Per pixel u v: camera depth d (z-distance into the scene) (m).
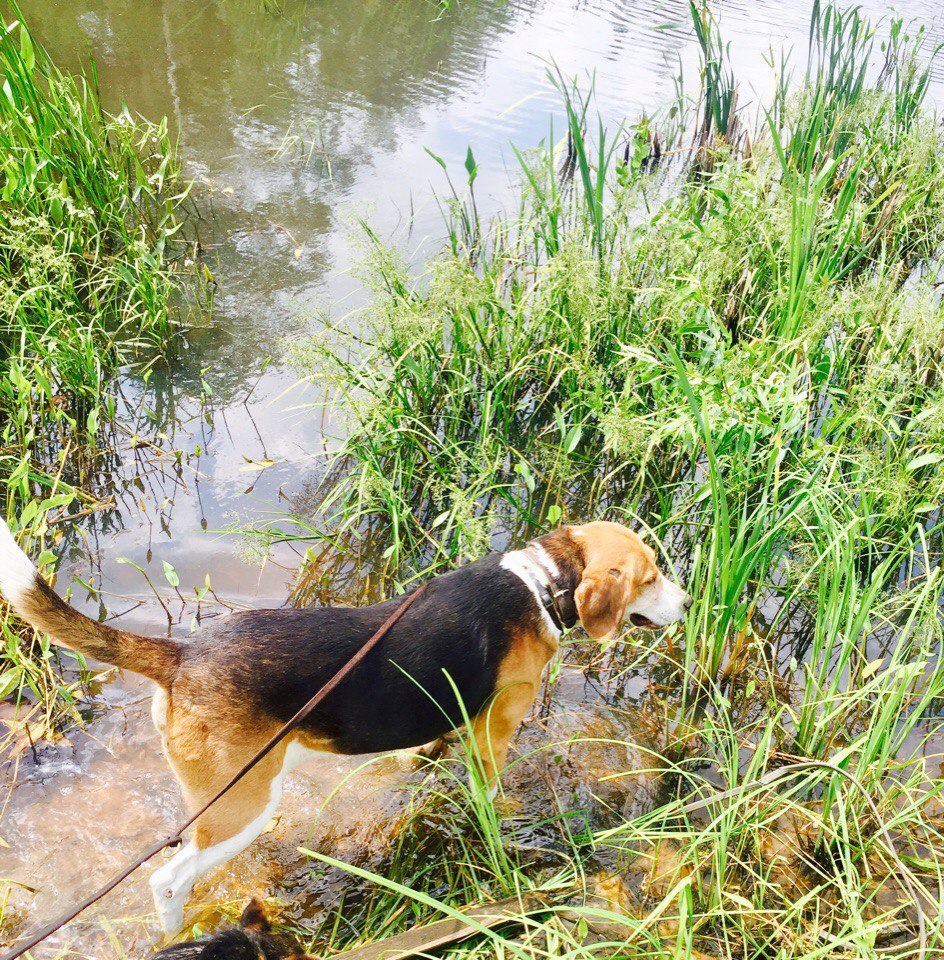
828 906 1.65
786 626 2.24
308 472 2.49
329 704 1.54
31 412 2.47
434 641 1.61
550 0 6.69
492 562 1.73
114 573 2.15
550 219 2.90
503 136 4.34
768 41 5.95
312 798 1.77
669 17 6.40
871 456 2.29
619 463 2.64
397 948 1.48
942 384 2.70
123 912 1.55
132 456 2.48
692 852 1.58
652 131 4.39
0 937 1.50
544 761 1.88
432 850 1.71
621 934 1.55
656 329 2.71
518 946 1.36
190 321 2.93
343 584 2.21
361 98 4.57
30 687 1.87
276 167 3.84
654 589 1.80
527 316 2.76
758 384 2.40
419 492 2.47
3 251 2.86
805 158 4.01
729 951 1.47
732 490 2.25
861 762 1.68
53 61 4.25
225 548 2.25
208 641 1.51
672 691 2.06
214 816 1.49
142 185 3.29
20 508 2.26
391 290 2.63
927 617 2.02
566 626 1.73
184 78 4.46
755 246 3.10
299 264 3.25
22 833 1.63
